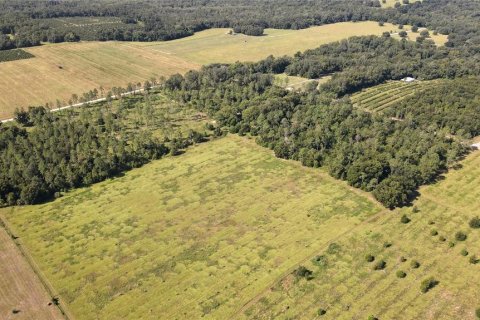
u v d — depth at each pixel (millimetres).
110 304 102688
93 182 152250
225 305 101938
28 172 145500
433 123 189125
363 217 132250
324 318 97938
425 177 149250
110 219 132750
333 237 123750
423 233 125500
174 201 141625
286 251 118688
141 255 118125
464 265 113125
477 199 142250
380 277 109375
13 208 138250
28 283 108625
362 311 99500
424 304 101188
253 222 131000
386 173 150625
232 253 118375
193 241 123250
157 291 106312
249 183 151375
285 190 147000
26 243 122562
